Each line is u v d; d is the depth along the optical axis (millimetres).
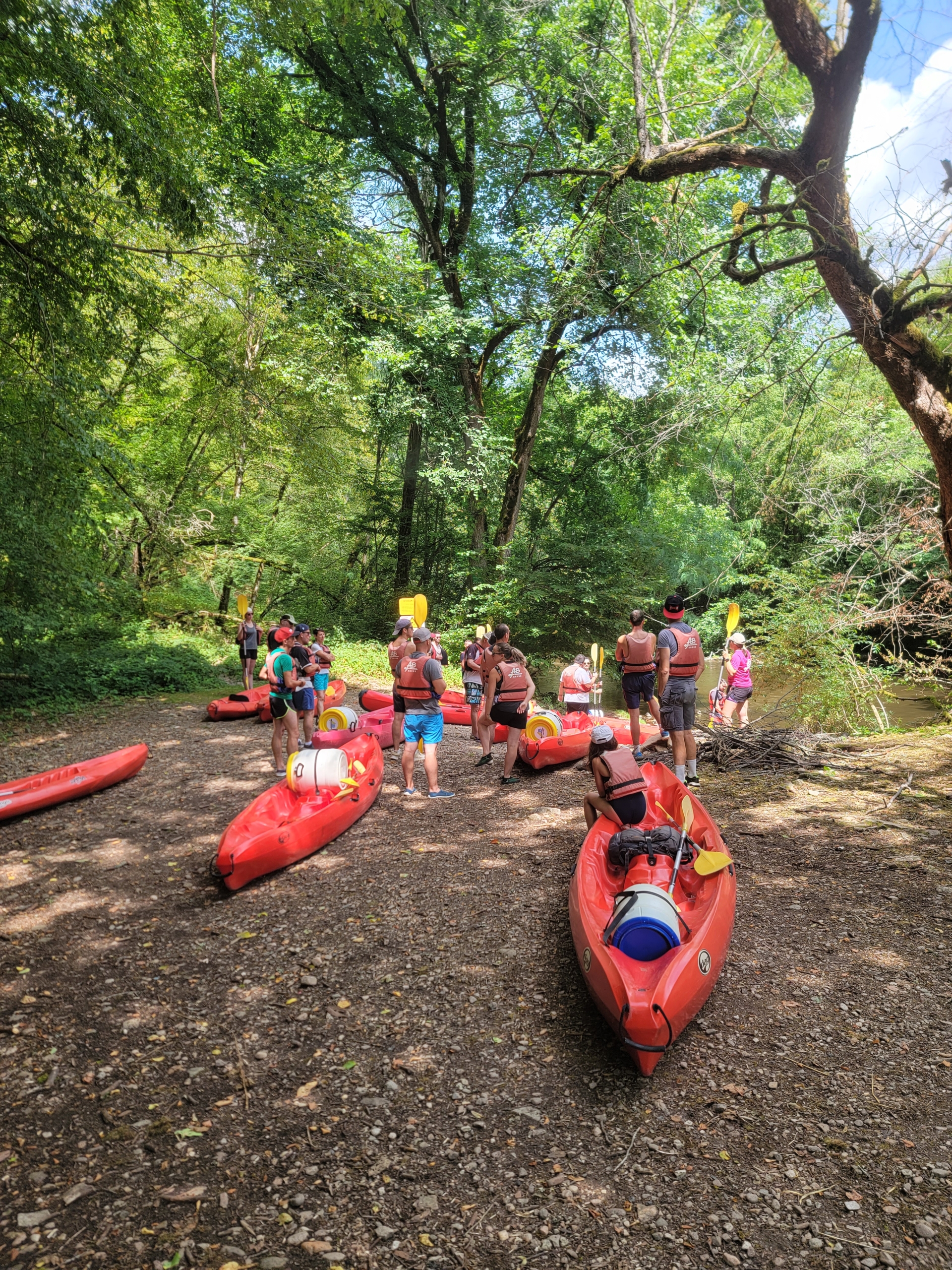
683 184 10930
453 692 14039
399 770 9375
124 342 12547
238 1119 3434
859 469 13578
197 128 13336
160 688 14867
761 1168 3055
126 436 12859
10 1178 3092
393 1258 2703
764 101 8781
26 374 10961
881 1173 2990
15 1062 3840
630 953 3980
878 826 6652
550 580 20469
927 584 12227
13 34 8164
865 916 5090
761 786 8008
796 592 13203
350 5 10469
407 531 24703
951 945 4656
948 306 7027
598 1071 3707
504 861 6387
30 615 12625
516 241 19391
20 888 5984
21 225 10094
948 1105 3342
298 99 19938
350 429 22125
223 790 8508
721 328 13602
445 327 18656
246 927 5324
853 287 7281
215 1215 2898
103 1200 2977
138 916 5508
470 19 17609
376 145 19641
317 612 24484
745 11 8422
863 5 6156
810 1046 3809
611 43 14555
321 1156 3199
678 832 5113
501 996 4383
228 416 19531
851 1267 2594
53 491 11945
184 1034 4090
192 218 10703
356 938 5133
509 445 21984
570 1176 3062
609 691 22297
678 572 23281
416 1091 3600
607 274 14914
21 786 7773
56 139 9312
